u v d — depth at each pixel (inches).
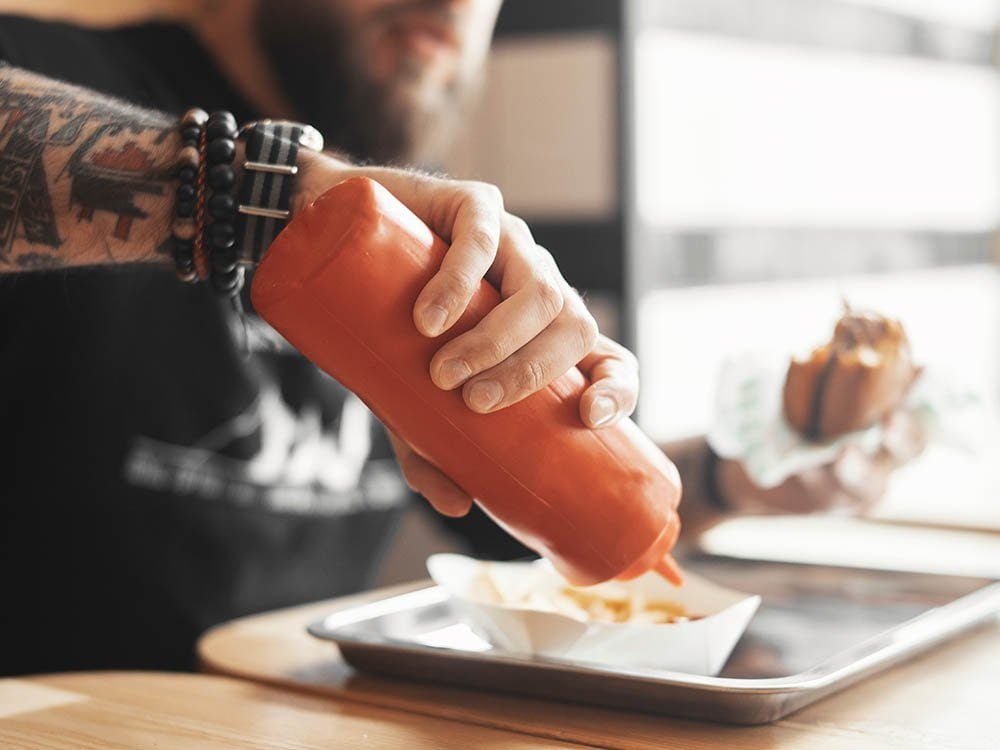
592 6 86.7
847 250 116.9
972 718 31.1
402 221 28.0
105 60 54.8
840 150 115.7
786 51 106.5
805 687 30.2
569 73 88.0
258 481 55.8
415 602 40.4
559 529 30.0
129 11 62.5
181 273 33.3
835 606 41.1
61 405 52.9
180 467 54.0
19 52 50.9
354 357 28.3
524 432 29.0
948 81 135.6
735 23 99.0
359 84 60.2
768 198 104.0
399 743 30.1
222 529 54.8
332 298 27.6
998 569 45.2
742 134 100.1
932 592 42.6
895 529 54.4
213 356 54.6
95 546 53.1
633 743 29.6
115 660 53.7
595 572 30.5
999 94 144.4
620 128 85.9
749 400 43.1
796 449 43.1
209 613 54.6
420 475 34.1
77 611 53.3
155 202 32.9
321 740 30.5
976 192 141.9
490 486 29.7
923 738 29.7
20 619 53.4
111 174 33.1
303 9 58.7
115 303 53.2
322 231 27.6
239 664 37.2
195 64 58.7
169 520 53.8
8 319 52.5
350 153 62.2
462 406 28.5
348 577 59.7
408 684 34.9
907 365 42.1
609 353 31.4
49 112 34.1
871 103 121.4
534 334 28.1
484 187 30.5
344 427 58.6
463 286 27.3
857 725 30.7
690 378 93.6
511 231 29.5
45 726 31.8
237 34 59.1
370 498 59.8
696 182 94.2
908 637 35.0
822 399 42.2
